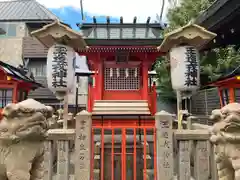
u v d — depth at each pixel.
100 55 9.67
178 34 5.68
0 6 21.22
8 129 2.71
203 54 13.20
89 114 4.52
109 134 8.55
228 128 2.83
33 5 21.20
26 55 19.22
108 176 6.19
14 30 19.44
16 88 8.67
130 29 10.14
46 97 18.38
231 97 5.81
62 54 5.95
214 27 6.25
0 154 2.76
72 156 6.49
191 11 14.30
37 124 2.74
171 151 4.38
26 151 2.76
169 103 18.91
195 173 4.73
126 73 9.92
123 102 9.40
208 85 7.44
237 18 5.61
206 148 4.66
